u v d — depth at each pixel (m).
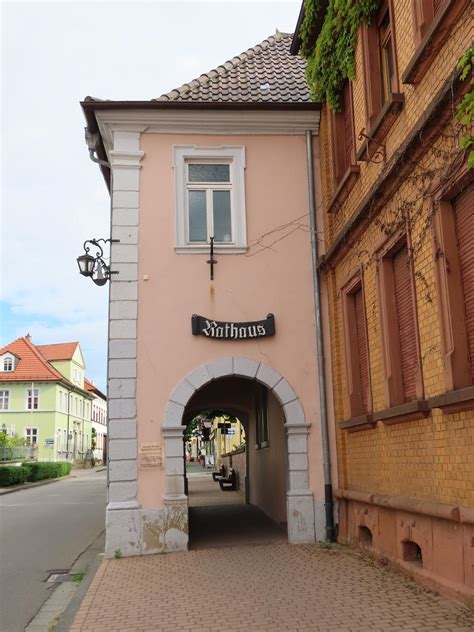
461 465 6.45
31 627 7.11
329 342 11.41
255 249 11.64
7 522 17.12
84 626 6.46
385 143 8.68
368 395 9.40
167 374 10.99
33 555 11.72
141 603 7.24
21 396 63.09
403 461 8.03
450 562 6.61
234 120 11.88
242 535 12.13
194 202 11.90
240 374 11.13
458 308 6.66
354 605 6.61
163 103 11.53
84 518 17.91
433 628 5.69
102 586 8.15
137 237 11.42
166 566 9.25
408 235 7.71
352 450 10.33
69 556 11.59
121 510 10.41
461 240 6.72
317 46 11.16
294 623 6.17
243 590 7.57
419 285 7.44
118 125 11.70
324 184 11.80
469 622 5.77
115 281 11.23
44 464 40.81
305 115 11.98
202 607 6.95
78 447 74.25
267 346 11.30
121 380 10.88
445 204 6.86
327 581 7.74
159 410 10.84
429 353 7.18
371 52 9.25
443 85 6.32
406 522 7.77
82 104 11.35
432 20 7.15
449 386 6.57
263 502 16.61
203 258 11.50
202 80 12.66
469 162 5.55
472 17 6.08
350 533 10.18
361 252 9.70
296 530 10.81
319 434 11.12
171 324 11.18
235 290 11.45
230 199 11.94
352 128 10.29
